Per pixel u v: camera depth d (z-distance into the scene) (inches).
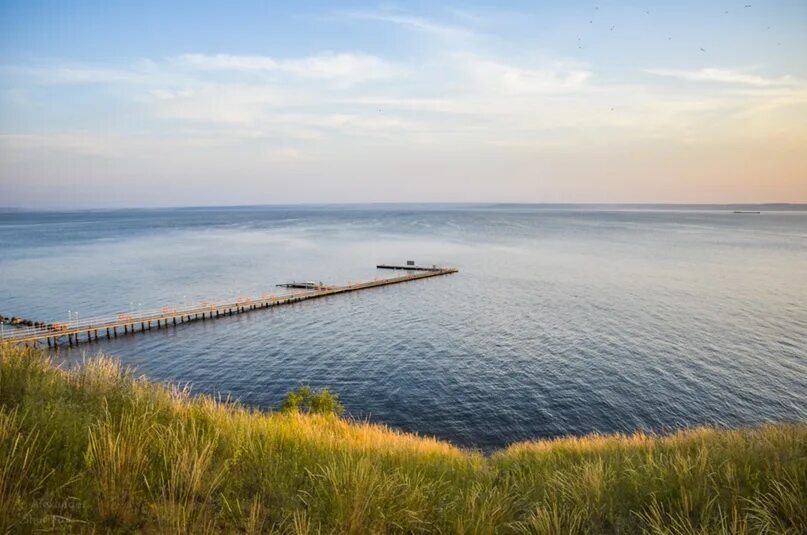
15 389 284.0
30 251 4384.8
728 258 3641.7
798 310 1937.7
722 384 1221.1
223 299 2347.4
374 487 237.5
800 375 1266.0
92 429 240.7
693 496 245.4
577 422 1045.8
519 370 1339.8
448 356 1469.0
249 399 1183.6
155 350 1596.9
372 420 1059.3
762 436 377.4
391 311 2124.8
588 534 224.2
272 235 6432.1
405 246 4894.2
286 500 221.9
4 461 187.5
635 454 355.9
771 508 230.8
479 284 2723.9
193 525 177.0
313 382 1289.4
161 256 4035.4
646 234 6205.7
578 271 3085.6
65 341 1662.2
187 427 289.3
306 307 2239.2
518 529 222.8
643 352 1462.8
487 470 347.9
